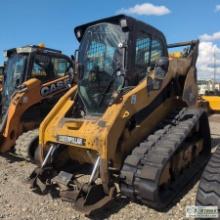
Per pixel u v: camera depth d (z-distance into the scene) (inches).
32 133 280.8
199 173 233.1
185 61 240.5
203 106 261.3
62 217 181.0
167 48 243.3
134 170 180.2
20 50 323.9
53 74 335.0
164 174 192.4
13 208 193.3
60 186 210.7
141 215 180.4
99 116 209.0
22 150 270.8
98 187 184.4
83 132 190.2
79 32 232.1
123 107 189.9
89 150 196.5
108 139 181.5
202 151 252.1
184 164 221.5
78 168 232.7
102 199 184.2
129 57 204.4
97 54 218.7
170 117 221.9
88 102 219.6
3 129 293.1
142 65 217.0
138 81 213.3
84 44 227.9
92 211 177.3
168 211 184.1
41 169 210.8
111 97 204.7
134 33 207.6
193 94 243.4
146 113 209.5
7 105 331.3
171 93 232.1
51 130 208.7
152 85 209.2
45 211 188.7
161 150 184.2
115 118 185.6
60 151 217.9
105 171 181.8
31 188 214.2
